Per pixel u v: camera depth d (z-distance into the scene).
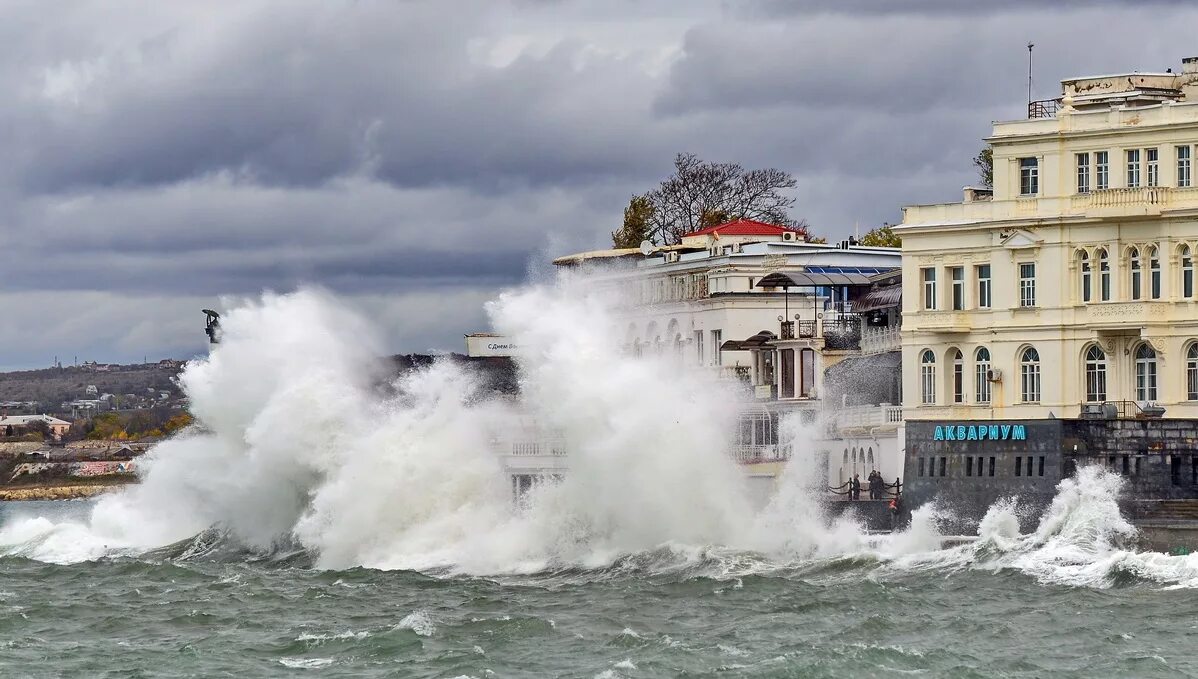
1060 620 162.50
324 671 150.50
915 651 149.12
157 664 155.00
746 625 164.12
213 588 196.00
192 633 170.12
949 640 155.38
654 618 169.00
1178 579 180.00
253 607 182.75
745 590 182.00
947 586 182.38
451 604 180.00
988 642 154.25
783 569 195.25
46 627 175.38
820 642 154.75
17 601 190.75
